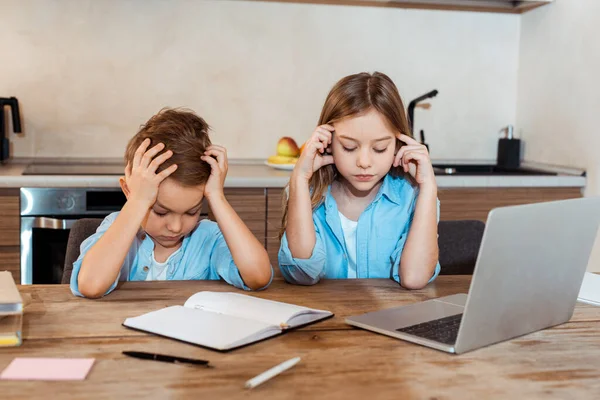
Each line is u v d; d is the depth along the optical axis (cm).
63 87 295
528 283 110
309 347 106
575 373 98
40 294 133
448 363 100
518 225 102
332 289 143
